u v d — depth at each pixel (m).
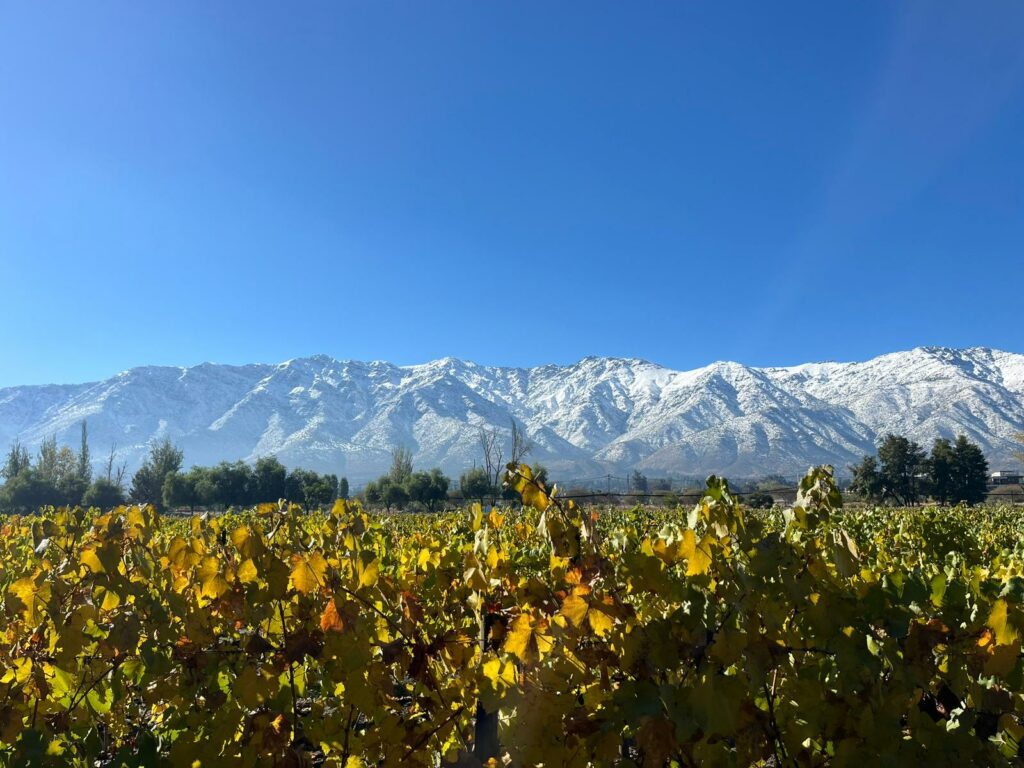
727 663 1.75
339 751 2.34
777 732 1.81
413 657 2.33
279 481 64.88
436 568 3.06
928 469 60.97
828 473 2.64
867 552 4.18
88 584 2.69
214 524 3.59
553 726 1.90
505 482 2.52
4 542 5.83
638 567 1.88
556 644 2.03
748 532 2.07
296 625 2.47
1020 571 3.58
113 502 56.06
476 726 2.15
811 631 1.88
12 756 2.13
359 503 4.00
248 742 2.23
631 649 1.78
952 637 1.93
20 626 2.60
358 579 2.45
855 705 1.79
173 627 2.52
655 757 1.65
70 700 2.59
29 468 56.91
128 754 2.12
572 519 2.46
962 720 1.92
